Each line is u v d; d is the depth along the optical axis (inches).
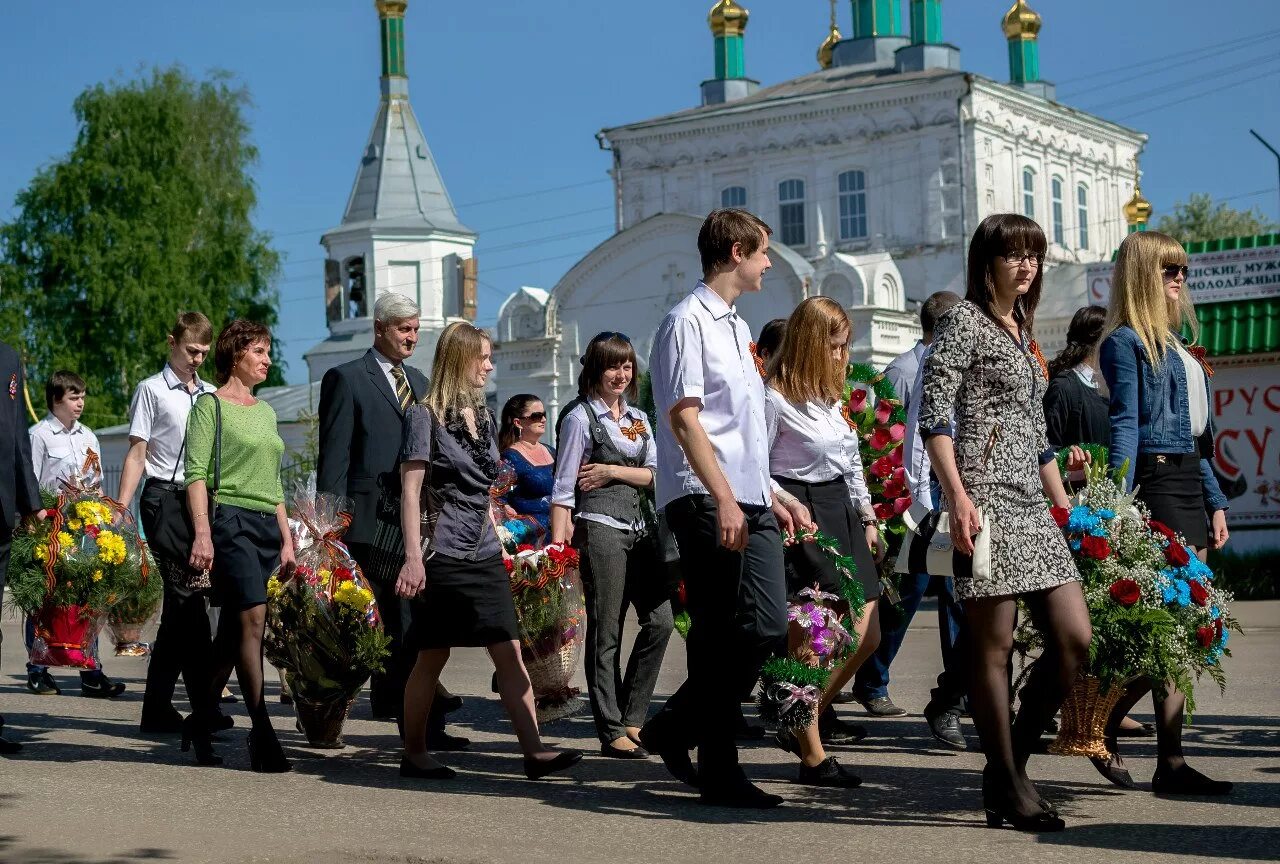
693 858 237.3
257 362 340.8
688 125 2156.7
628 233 1786.4
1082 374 366.9
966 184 1998.0
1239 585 814.5
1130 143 2349.9
